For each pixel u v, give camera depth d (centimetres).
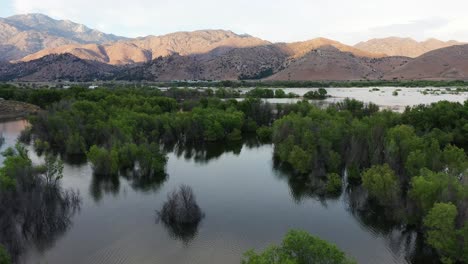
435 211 3425
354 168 5672
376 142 5962
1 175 4453
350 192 5269
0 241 3641
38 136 8038
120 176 5978
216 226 4247
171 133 8456
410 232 4128
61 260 3562
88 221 4362
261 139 8938
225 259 3584
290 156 6231
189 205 4353
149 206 4825
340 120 7625
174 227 4209
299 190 5409
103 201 4988
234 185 5634
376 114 8544
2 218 3884
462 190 3759
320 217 4525
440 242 3384
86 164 6644
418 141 5431
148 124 8450
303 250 2581
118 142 6662
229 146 8325
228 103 10956
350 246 3856
